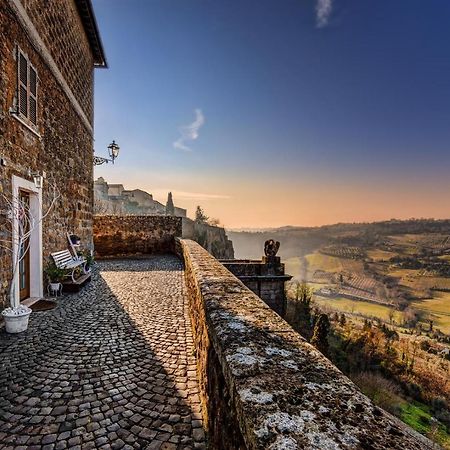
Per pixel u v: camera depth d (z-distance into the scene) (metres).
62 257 7.36
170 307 5.69
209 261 4.93
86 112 10.10
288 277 11.23
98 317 5.00
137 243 14.39
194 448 2.14
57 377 3.10
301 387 1.08
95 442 2.20
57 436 2.25
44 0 6.22
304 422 0.87
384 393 21.89
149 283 7.80
